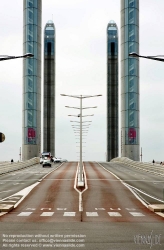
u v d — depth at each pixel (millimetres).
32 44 146125
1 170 80188
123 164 122750
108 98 165750
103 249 14617
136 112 143250
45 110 164375
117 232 19156
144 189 52000
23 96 147625
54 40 166000
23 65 147500
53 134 164125
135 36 143625
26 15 147000
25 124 146125
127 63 143125
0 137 33375
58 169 97312
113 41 166750
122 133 144375
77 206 35219
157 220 25188
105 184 58500
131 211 31656
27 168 103250
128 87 142750
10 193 46594
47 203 37469
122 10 145375
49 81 165000
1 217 26641
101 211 31531
